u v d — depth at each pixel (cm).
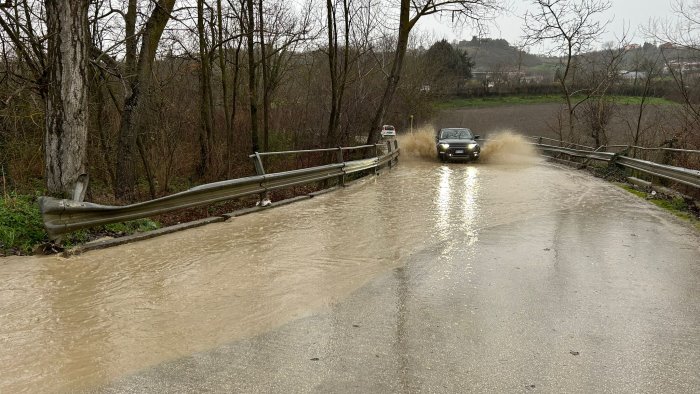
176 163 1548
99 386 343
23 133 1403
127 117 1199
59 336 415
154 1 1106
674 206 1059
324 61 2797
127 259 630
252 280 563
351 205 1067
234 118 1947
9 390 336
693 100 1977
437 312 478
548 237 782
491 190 1313
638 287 554
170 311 471
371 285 553
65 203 641
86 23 736
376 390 341
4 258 617
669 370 372
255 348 401
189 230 803
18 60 1149
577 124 3266
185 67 1830
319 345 407
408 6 2106
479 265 632
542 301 509
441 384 349
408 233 802
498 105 6312
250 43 1631
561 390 344
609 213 989
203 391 338
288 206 1051
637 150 1820
